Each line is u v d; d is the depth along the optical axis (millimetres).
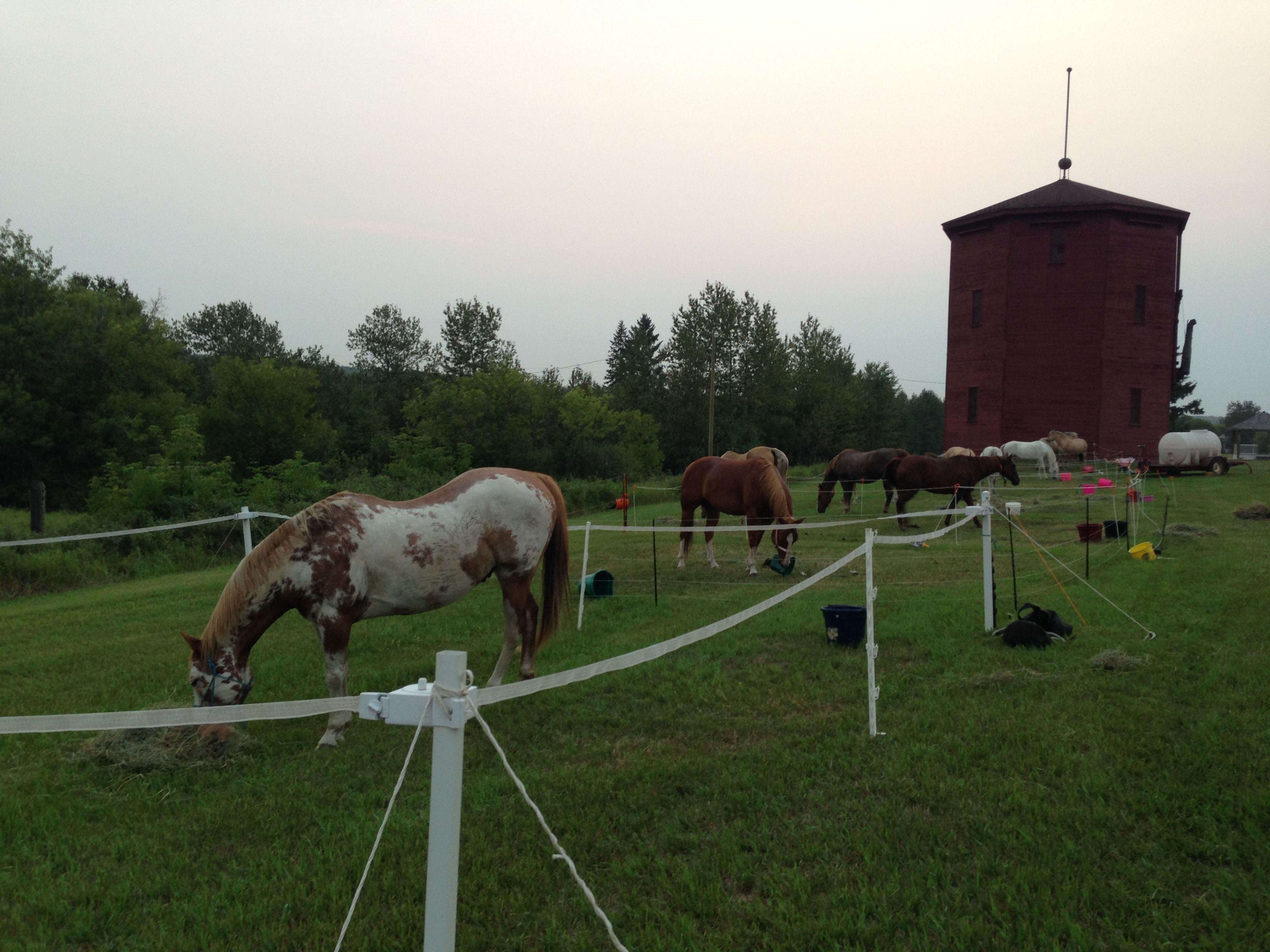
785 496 11250
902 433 71750
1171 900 3270
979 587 10023
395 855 3814
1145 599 8641
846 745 4949
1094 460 31641
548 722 5602
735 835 3922
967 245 36000
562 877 3639
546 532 6406
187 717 2832
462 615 9359
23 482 25719
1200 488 24484
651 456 47219
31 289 24766
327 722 5820
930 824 3941
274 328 72438
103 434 25188
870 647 5102
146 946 3227
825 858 3693
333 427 52125
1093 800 4082
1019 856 3629
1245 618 7570
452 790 2279
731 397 56094
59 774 4898
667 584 10992
